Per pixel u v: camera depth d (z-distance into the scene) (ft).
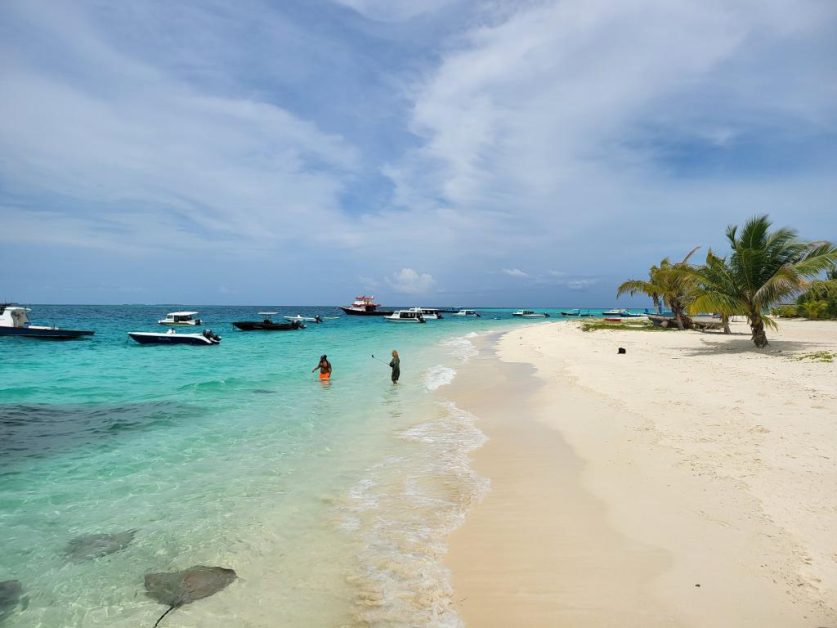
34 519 22.90
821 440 27.68
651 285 141.18
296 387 59.52
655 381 51.06
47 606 16.33
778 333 100.48
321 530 21.26
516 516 21.84
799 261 69.36
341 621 15.05
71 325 232.73
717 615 14.06
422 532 20.77
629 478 25.03
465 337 160.25
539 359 82.64
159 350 112.37
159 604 16.30
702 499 21.63
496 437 35.19
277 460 31.19
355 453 32.42
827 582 15.07
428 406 47.32
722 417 34.22
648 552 17.85
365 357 96.78
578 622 14.25
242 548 19.89
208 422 41.73
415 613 15.26
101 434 38.01
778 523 18.89
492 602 15.60
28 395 55.26
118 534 21.30
